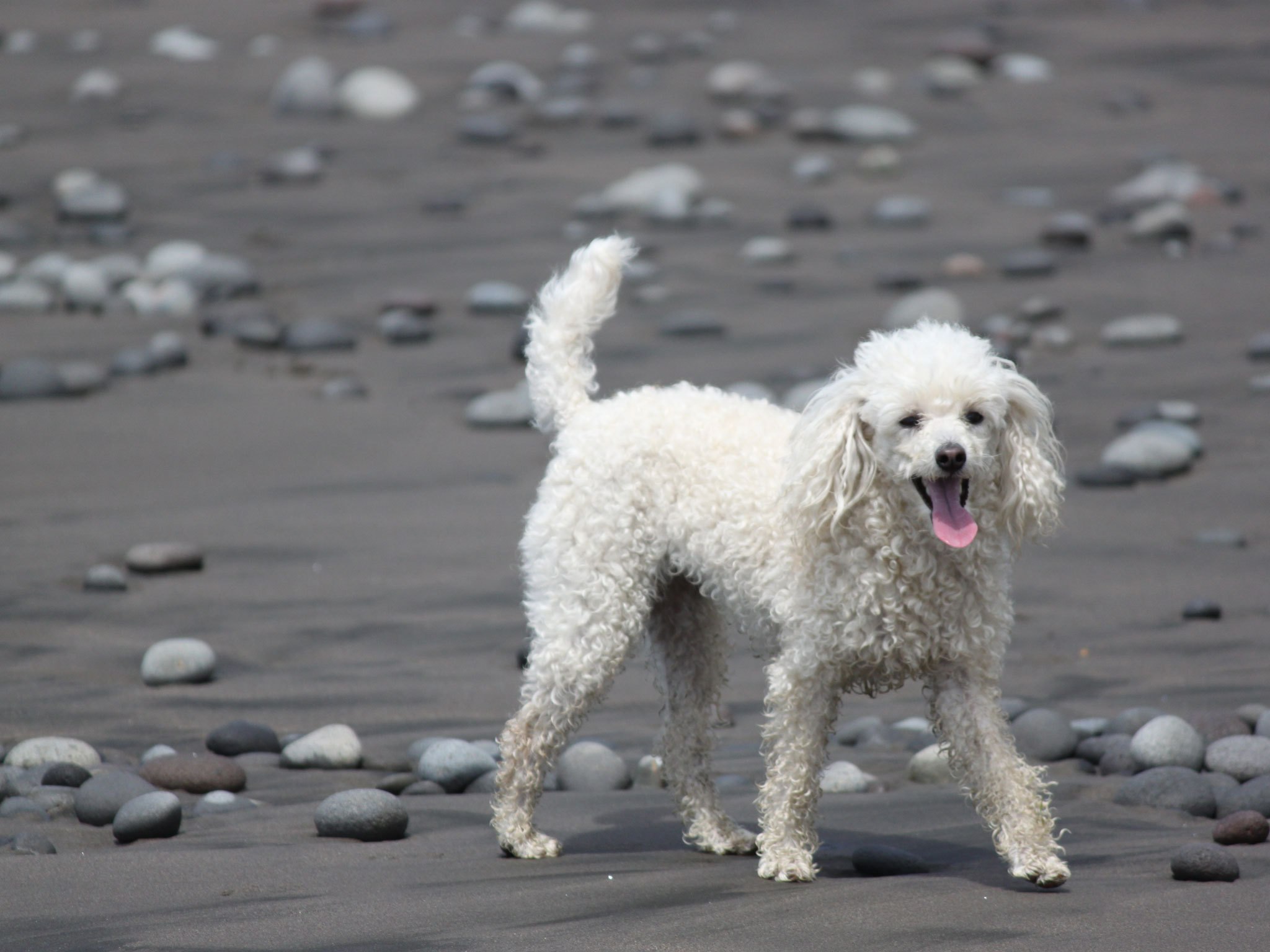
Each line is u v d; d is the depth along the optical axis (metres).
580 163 29.03
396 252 24.22
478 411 17.61
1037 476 7.12
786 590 7.36
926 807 8.41
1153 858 7.19
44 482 15.37
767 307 21.52
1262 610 12.09
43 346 19.91
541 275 22.98
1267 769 8.69
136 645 11.59
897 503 7.03
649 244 24.42
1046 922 6.12
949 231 25.08
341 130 30.95
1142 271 22.72
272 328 20.64
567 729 7.81
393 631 11.97
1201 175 27.77
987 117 32.38
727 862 7.53
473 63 36.28
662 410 7.96
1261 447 16.14
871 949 5.84
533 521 8.07
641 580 7.87
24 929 6.25
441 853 7.61
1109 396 17.83
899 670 7.26
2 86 33.16
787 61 36.75
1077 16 41.38
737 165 28.89
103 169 27.91
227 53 37.47
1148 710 9.70
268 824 8.13
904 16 41.47
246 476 15.76
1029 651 11.42
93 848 7.77
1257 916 6.09
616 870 7.29
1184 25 39.91
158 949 6.00
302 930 6.20
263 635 11.82
